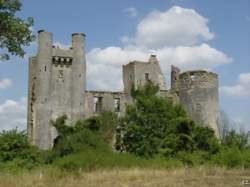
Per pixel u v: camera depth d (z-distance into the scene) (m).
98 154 50.28
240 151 54.62
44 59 77.31
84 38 80.62
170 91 83.56
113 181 34.03
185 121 59.19
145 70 85.06
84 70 79.81
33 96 78.75
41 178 34.84
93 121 68.06
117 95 81.56
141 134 58.31
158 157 53.81
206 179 35.03
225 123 76.75
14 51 32.91
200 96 79.31
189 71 81.06
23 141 51.69
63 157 52.78
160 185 31.81
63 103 77.50
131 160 50.25
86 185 32.00
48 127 75.69
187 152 56.25
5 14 32.44
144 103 60.34
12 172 42.88
